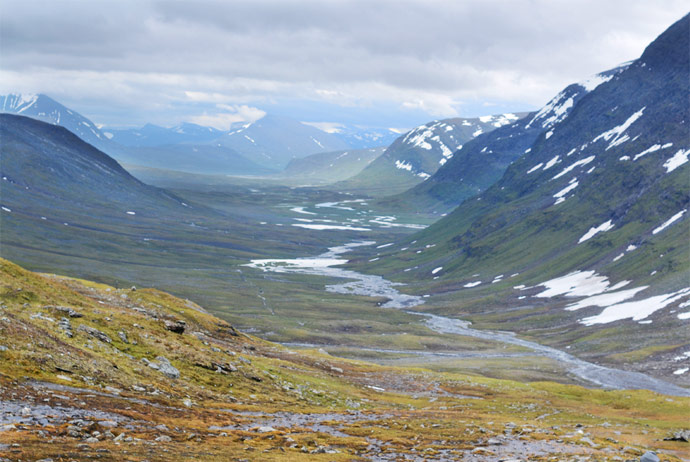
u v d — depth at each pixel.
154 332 76.19
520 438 52.06
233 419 49.28
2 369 43.00
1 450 26.22
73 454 27.77
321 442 43.19
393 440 47.34
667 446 57.41
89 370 51.03
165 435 36.44
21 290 68.19
